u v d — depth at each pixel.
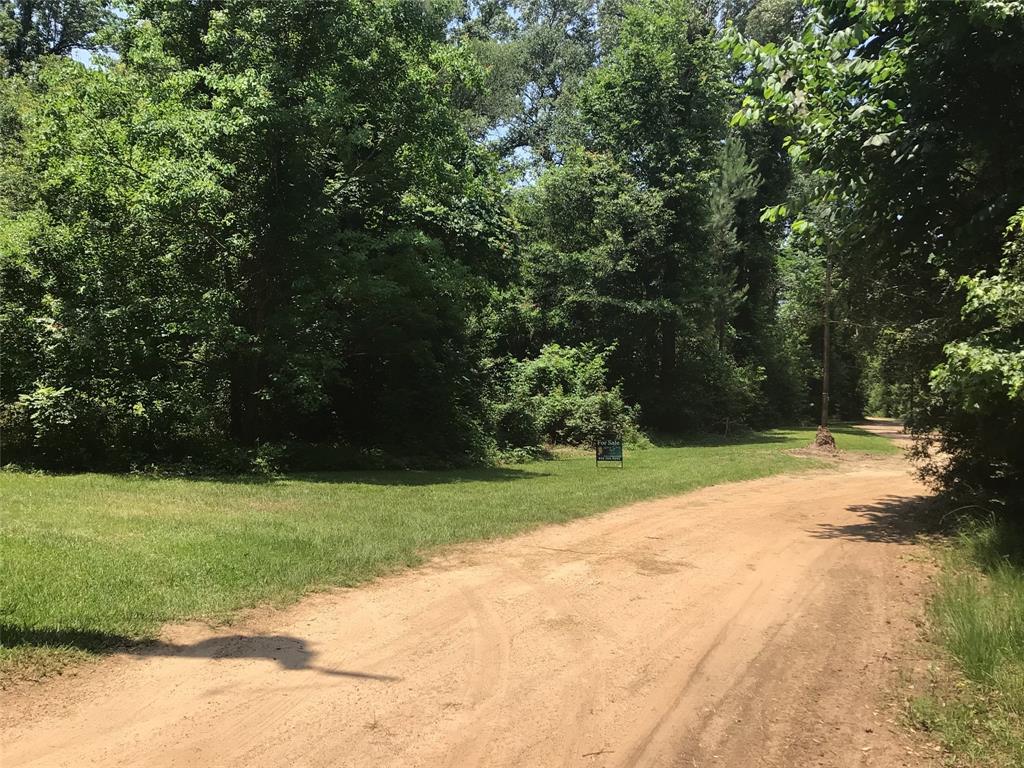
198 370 16.36
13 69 36.12
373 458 18.28
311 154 16.88
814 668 5.13
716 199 38.03
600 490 13.71
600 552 8.66
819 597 6.92
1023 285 7.22
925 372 10.71
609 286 34.44
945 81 9.29
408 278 18.28
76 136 14.63
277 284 16.84
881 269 11.08
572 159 36.81
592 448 26.08
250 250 16.39
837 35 9.48
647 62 34.72
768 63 10.30
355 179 18.44
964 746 3.97
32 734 3.90
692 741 4.02
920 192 9.62
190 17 17.52
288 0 15.80
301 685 4.65
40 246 15.16
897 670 5.11
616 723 4.23
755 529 10.34
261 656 5.12
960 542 8.95
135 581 6.42
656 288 35.09
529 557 8.33
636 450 26.59
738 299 39.44
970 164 10.06
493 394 24.33
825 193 10.24
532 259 34.22
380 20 17.55
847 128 9.89
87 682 4.57
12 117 22.75
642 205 33.12
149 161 14.85
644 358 37.16
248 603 6.20
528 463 21.11
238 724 4.09
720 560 8.34
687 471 17.98
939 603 6.41
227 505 10.76
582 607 6.47
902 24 10.27
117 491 11.58
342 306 18.84
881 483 17.08
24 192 19.19
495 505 11.62
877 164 9.65
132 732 3.96
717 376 37.84
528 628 5.88
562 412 27.08
